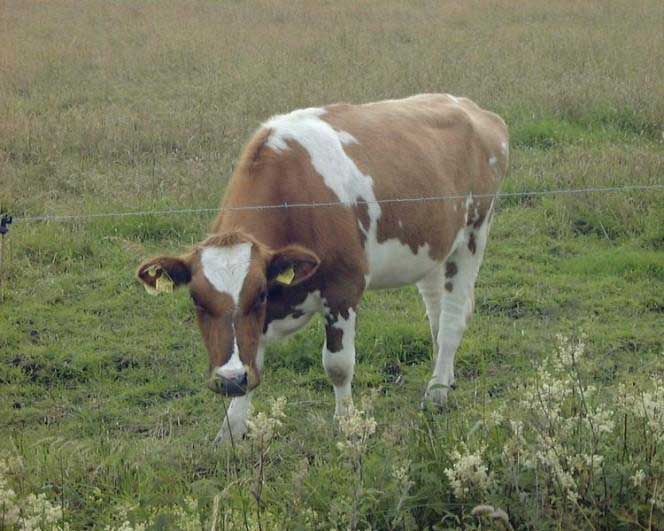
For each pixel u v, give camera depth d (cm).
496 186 802
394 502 462
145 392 733
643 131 1315
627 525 443
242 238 585
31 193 1082
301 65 1675
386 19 2159
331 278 643
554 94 1420
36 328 827
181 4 2352
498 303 876
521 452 468
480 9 2264
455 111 776
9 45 1805
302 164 639
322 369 769
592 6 2250
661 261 938
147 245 977
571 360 529
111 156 1216
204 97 1484
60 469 546
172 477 545
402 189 682
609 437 496
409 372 771
